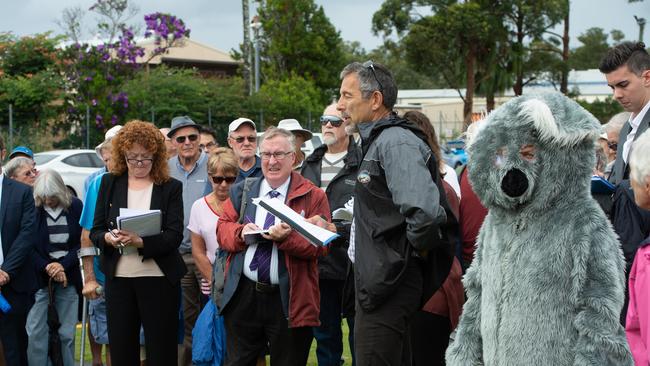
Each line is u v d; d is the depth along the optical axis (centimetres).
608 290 289
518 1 3900
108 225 522
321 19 3866
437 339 477
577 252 294
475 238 475
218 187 579
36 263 595
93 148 2209
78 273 617
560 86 4119
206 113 2575
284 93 3014
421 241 360
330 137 628
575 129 296
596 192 423
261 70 3734
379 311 382
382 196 381
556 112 301
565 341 295
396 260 372
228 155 584
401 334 384
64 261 604
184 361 620
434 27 3881
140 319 526
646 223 382
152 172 532
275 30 3762
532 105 301
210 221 578
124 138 520
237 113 2658
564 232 298
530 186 299
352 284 498
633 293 308
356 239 388
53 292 608
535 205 303
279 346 477
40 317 603
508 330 304
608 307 286
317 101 3372
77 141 2195
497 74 3956
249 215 484
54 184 608
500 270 312
